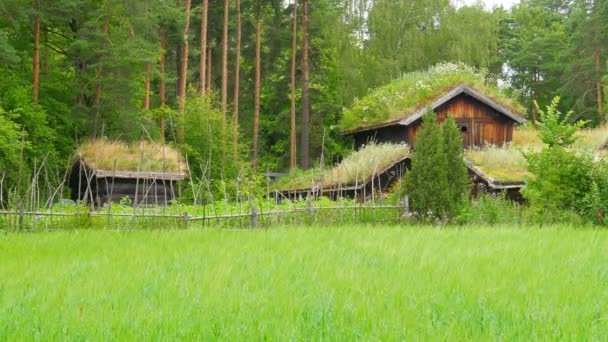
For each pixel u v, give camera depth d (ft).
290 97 141.18
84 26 95.20
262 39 142.51
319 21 140.97
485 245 34.58
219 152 97.45
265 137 163.94
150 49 95.86
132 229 49.52
